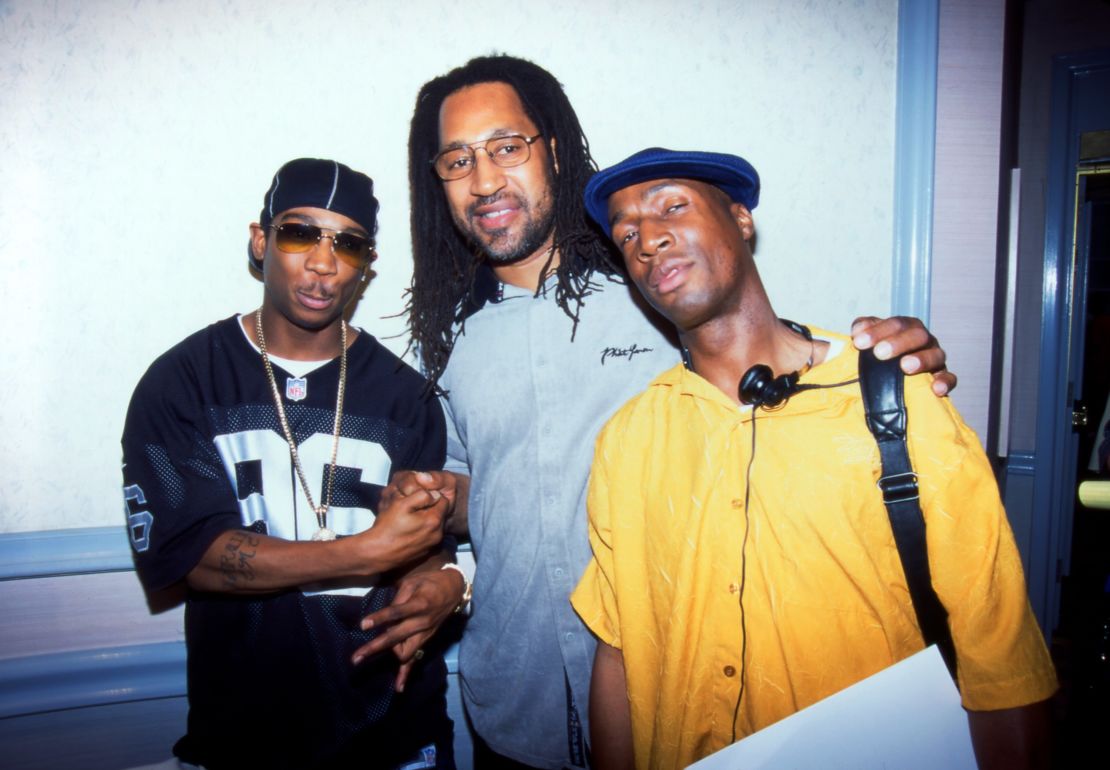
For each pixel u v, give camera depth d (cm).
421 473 112
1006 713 77
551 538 119
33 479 149
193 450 113
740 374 90
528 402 123
